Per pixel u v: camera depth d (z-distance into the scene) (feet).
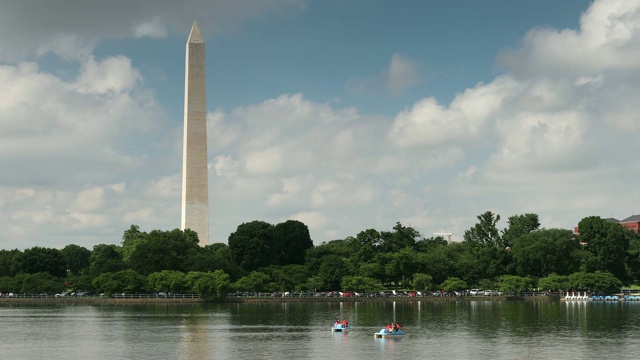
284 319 475.31
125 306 619.67
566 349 327.47
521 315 508.53
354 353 316.19
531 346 337.52
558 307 599.57
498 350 324.80
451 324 438.81
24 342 357.00
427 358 303.27
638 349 327.26
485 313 528.63
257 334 384.88
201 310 565.12
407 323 446.60
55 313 540.93
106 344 347.36
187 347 335.67
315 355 311.27
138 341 357.41
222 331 399.44
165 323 447.83
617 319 471.21
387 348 331.16
